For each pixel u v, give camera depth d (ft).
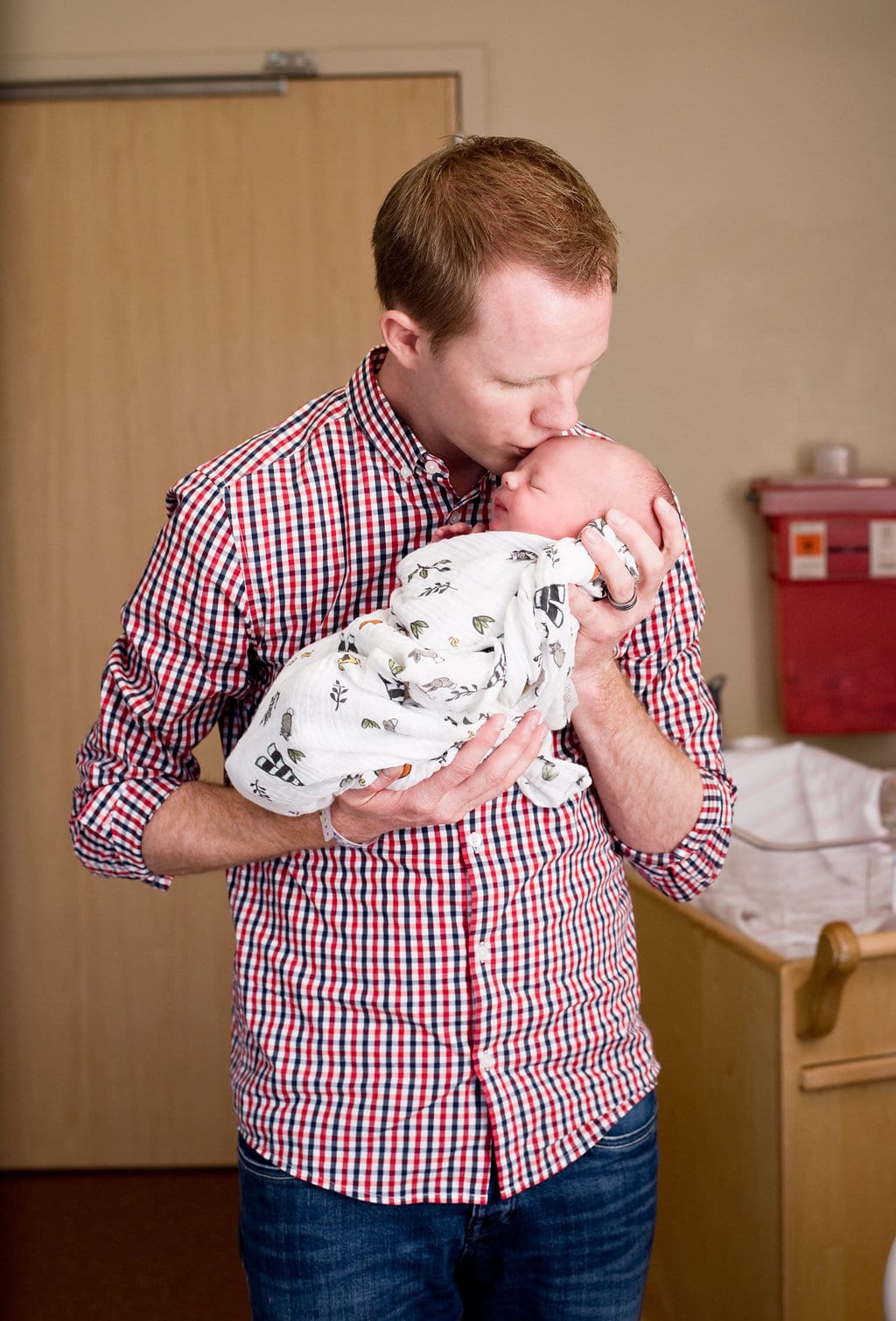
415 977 3.51
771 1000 5.00
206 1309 6.92
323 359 8.25
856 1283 5.14
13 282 8.15
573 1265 3.68
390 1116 3.51
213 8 7.96
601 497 3.26
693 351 8.23
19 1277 7.25
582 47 8.00
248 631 3.49
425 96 8.05
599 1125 3.67
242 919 3.70
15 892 8.55
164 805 3.61
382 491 3.50
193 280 8.17
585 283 3.04
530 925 3.58
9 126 8.05
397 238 3.16
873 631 7.93
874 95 8.04
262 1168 3.57
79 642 8.42
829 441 8.29
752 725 8.48
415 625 3.15
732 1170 5.41
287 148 8.08
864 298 8.20
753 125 8.07
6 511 8.31
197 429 8.29
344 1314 3.50
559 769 3.43
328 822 3.32
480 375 3.13
